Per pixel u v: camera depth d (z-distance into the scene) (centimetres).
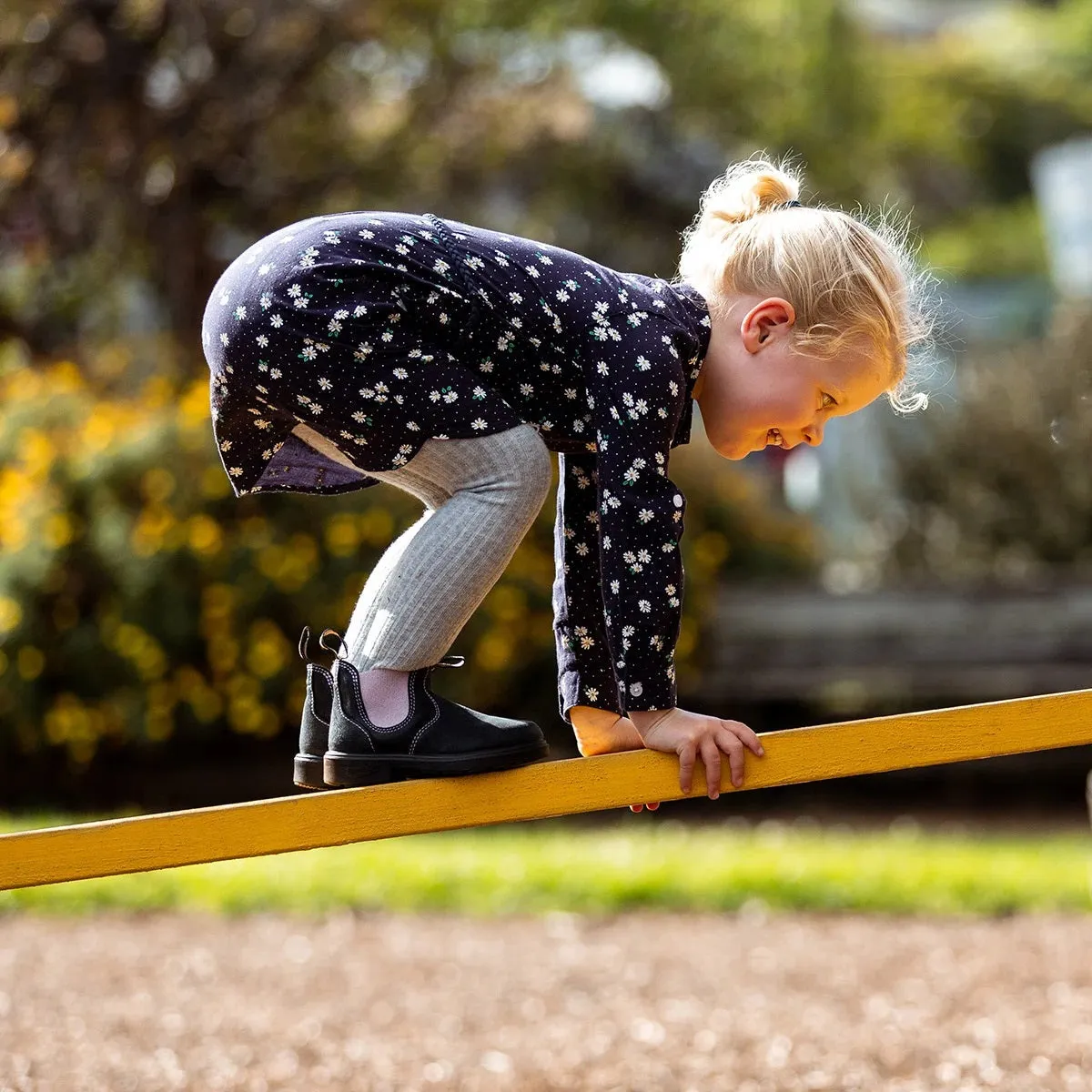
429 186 2184
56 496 1426
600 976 959
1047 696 473
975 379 1878
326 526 1450
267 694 1427
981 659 1592
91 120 1864
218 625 1421
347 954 1013
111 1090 712
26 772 1491
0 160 1836
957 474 1823
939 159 5109
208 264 1992
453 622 462
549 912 1134
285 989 923
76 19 1828
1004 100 5616
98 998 893
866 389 493
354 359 456
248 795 1503
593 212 2889
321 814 453
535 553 1512
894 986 923
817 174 2972
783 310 482
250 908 1135
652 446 463
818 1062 759
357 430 462
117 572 1420
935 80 5491
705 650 1594
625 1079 736
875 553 1861
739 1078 734
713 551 1655
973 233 5175
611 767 466
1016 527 1792
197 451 1446
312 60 1944
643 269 2944
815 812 1559
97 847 445
